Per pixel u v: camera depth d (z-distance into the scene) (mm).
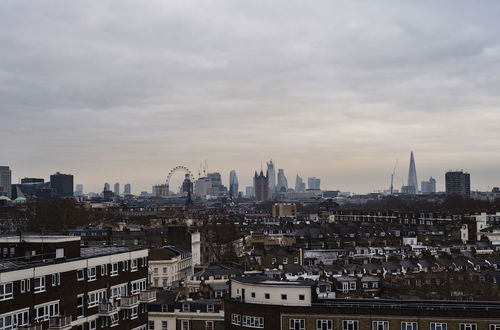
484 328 106438
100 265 106812
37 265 92562
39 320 92125
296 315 113750
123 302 110688
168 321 147125
